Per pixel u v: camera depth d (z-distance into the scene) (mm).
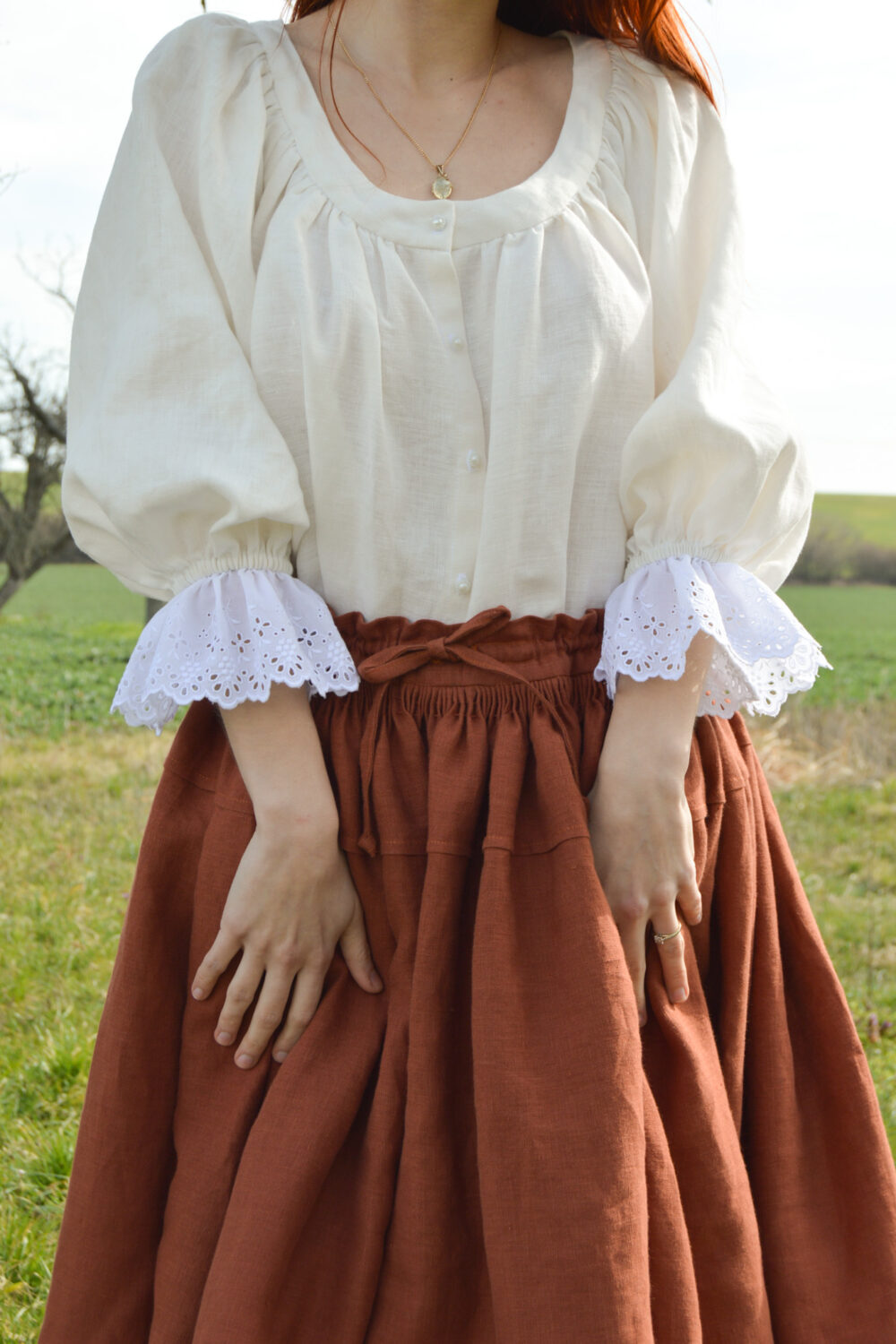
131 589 1327
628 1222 1028
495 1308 1044
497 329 1199
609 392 1231
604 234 1268
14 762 6922
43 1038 3055
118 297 1252
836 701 9578
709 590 1163
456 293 1208
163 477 1181
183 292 1213
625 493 1243
